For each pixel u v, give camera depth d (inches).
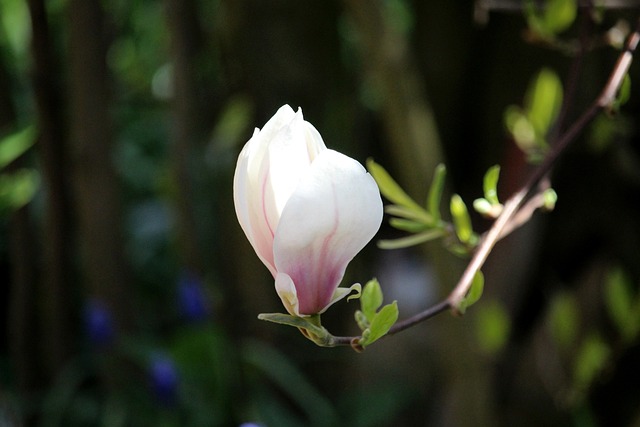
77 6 75.7
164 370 78.8
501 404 86.5
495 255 80.0
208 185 93.2
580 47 49.1
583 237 90.2
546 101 51.1
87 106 77.4
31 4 72.4
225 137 87.1
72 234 88.2
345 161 38.1
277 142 38.4
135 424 86.4
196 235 86.0
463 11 89.8
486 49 90.7
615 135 71.8
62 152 79.5
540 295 92.0
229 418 89.5
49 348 86.6
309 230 38.2
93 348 86.3
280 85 83.5
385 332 39.2
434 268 63.5
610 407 90.5
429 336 90.4
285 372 87.4
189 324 91.5
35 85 75.2
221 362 88.5
